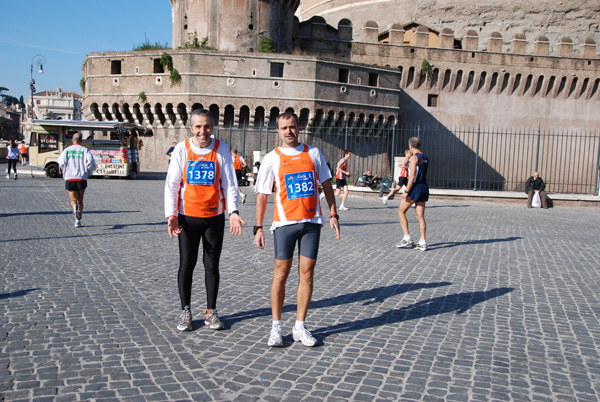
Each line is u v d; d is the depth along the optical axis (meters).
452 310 6.18
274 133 35.91
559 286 7.65
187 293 5.18
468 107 44.62
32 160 28.62
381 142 40.53
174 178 5.06
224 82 34.88
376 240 11.48
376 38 42.62
